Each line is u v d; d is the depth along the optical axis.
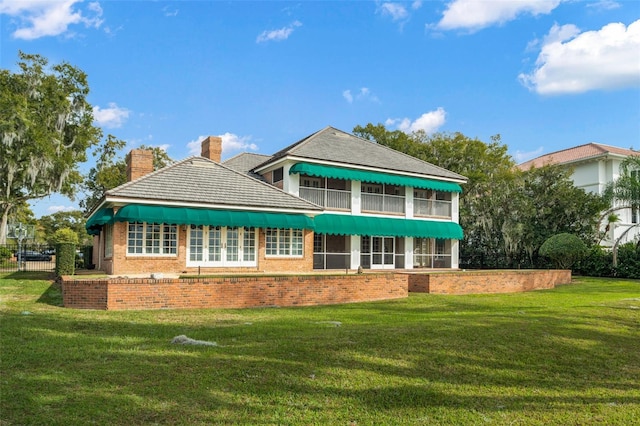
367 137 49.16
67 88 44.19
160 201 22.66
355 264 32.97
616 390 7.93
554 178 39.19
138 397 6.57
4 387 6.79
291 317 13.85
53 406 6.18
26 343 9.48
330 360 8.51
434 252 38.50
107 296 14.67
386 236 34.66
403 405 6.88
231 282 16.39
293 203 26.66
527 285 26.38
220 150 33.44
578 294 23.09
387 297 20.06
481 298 20.62
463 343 9.94
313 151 31.61
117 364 7.97
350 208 32.78
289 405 6.63
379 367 8.30
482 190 44.72
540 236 38.19
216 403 6.52
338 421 6.24
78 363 8.03
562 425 6.49
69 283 14.94
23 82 39.84
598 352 10.01
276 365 8.11
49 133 38.78
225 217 23.88
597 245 37.03
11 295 17.95
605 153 43.62
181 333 10.77
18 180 40.34
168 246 23.50
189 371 7.66
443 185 35.97
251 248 25.70
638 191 35.34
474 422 6.45
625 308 15.43
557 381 8.23
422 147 46.78
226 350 8.98
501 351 9.60
